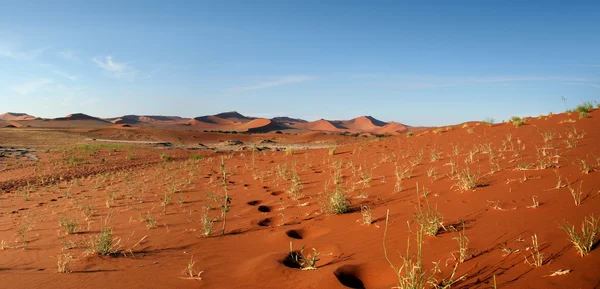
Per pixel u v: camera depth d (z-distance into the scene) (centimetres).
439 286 242
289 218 558
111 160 2550
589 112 1334
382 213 480
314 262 332
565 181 439
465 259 280
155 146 4588
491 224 349
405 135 2112
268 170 1295
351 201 585
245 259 375
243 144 6438
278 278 309
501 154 765
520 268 248
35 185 1427
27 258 443
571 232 263
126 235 533
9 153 2789
